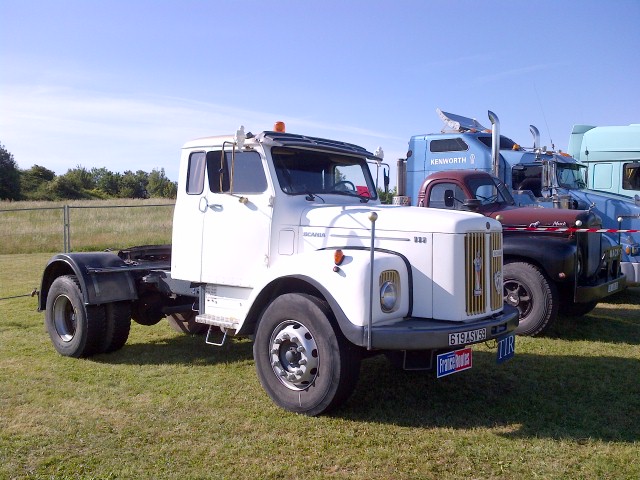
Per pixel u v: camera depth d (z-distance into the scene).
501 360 4.77
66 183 60.56
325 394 4.37
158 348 6.67
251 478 3.51
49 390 5.10
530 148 10.83
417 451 3.90
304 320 4.46
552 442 4.05
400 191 8.55
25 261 15.77
